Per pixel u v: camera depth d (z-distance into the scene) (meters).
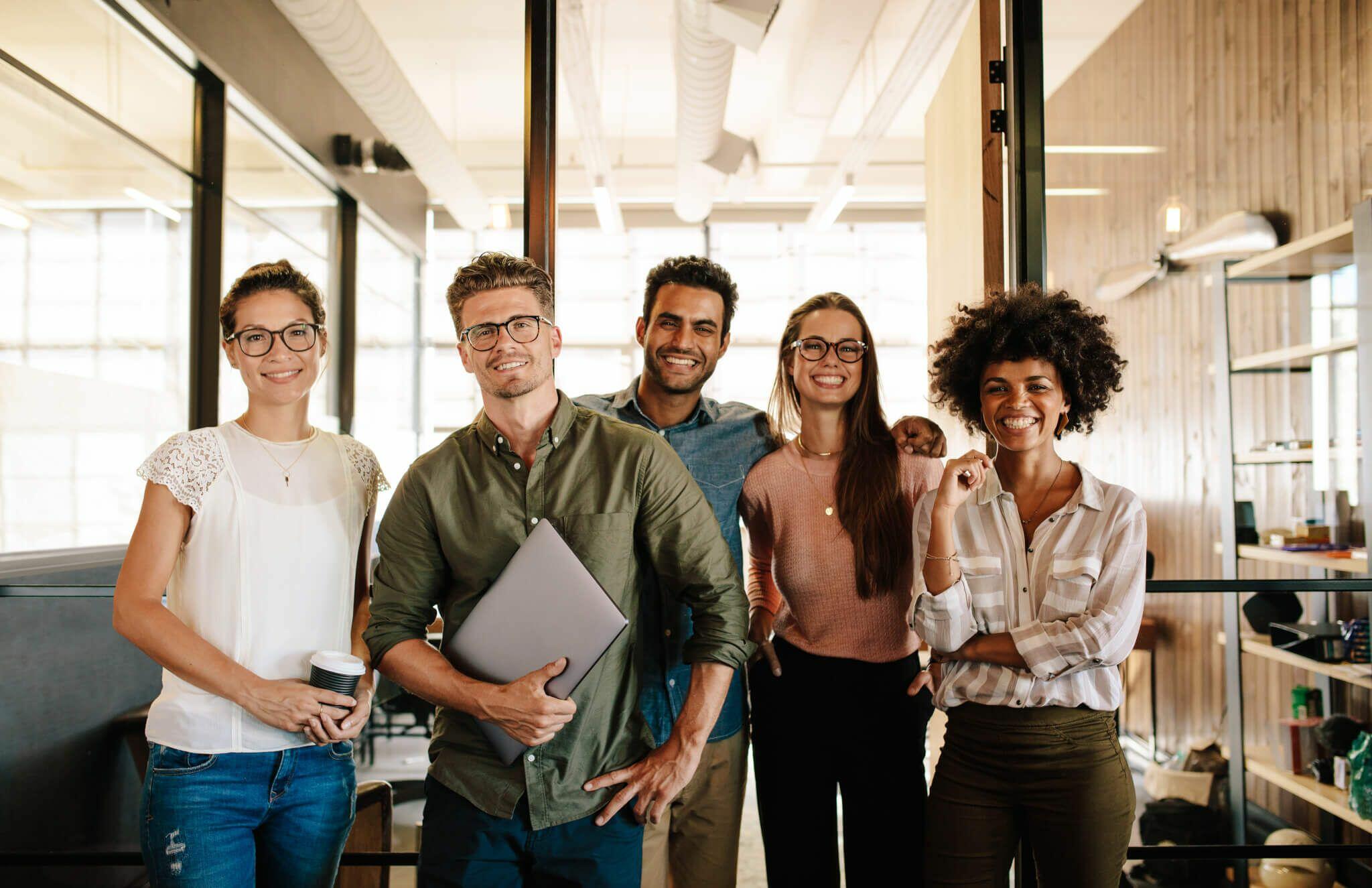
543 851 1.44
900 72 4.92
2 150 2.72
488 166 3.37
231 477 1.55
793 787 1.84
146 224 3.02
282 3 2.88
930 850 1.66
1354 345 2.56
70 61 2.86
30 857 2.27
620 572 1.51
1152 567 3.08
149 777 1.48
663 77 5.96
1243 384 3.01
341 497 1.66
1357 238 2.52
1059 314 1.68
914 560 1.71
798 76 5.07
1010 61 2.27
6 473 2.57
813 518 1.89
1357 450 2.58
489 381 1.46
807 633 1.88
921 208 8.62
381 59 2.93
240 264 3.20
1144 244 3.36
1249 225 2.93
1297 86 2.83
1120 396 3.36
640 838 1.53
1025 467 1.71
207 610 1.52
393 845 2.75
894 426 2.01
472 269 1.50
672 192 7.73
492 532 1.50
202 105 3.05
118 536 2.69
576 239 8.98
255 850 1.54
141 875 2.49
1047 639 1.53
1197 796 3.01
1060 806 1.55
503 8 2.60
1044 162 2.22
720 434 1.99
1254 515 2.98
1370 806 2.43
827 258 9.09
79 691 2.37
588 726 1.46
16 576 2.29
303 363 1.59
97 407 2.76
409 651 1.46
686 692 1.83
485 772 1.45
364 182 3.27
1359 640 2.61
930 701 1.90
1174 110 3.31
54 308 2.73
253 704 1.44
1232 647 3.02
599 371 8.95
